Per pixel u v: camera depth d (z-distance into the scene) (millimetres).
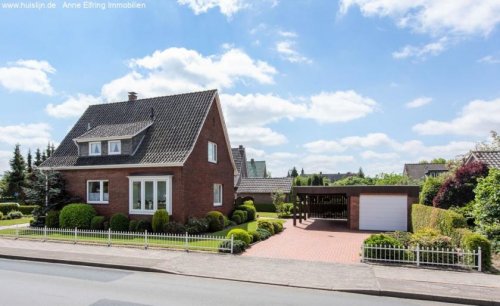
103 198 21891
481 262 10773
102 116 25875
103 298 8188
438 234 12469
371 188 22031
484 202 13938
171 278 10234
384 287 9078
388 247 11961
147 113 24453
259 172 67438
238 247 13680
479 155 20109
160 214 19078
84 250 13914
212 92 24188
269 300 8211
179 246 14180
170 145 21328
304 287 9352
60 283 9555
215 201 25188
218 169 25234
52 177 22141
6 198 48656
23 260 12758
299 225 24750
